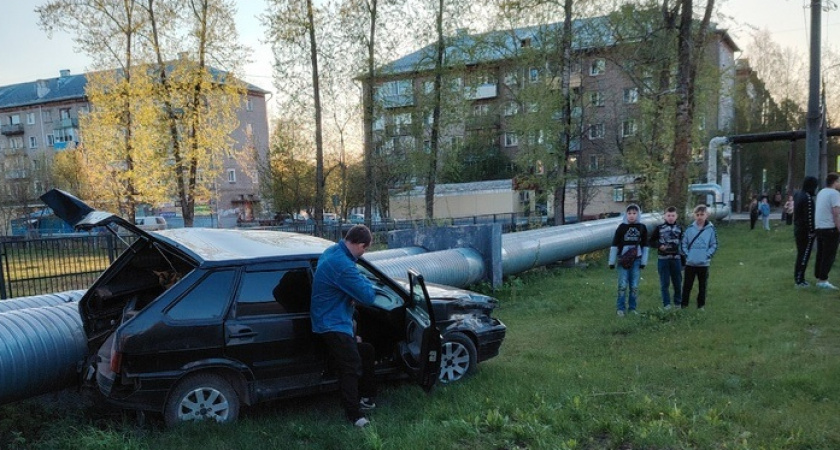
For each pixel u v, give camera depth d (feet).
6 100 243.81
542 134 83.15
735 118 161.38
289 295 15.75
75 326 16.52
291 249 16.46
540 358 21.56
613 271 47.60
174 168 81.87
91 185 92.07
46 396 17.85
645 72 60.59
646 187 54.19
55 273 38.14
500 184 135.44
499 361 21.42
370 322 17.65
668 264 28.89
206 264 14.84
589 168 119.03
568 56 82.12
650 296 33.37
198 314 14.46
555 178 84.58
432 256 33.47
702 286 27.76
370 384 16.06
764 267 41.29
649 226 63.10
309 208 130.11
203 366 14.38
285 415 16.08
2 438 14.79
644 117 66.08
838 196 29.25
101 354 15.11
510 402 15.89
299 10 81.35
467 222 108.17
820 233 30.07
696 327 24.45
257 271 15.43
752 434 13.32
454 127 94.84
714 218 91.04
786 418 14.07
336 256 14.96
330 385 16.11
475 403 15.83
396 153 93.81
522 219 101.96
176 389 14.33
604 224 57.16
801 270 31.22
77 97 227.81
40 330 15.49
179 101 81.20
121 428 14.60
